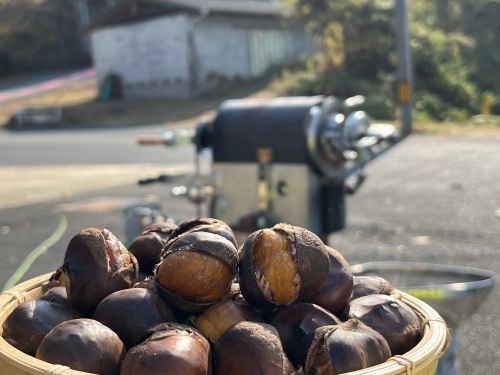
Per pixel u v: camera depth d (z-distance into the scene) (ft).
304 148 1.70
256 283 0.77
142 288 0.78
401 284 1.49
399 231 3.11
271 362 0.67
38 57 19.90
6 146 8.14
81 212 3.77
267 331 0.70
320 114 1.72
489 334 1.88
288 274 0.77
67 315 0.79
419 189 4.21
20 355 0.69
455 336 1.12
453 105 10.92
